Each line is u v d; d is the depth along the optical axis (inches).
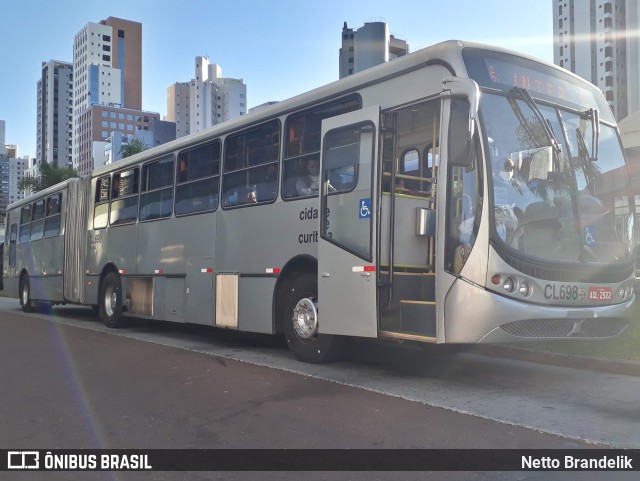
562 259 253.4
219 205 390.0
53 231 644.7
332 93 311.7
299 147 331.6
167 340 435.2
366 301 274.2
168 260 441.4
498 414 223.1
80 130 5615.2
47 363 339.9
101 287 536.7
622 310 267.7
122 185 516.1
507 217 244.4
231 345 406.3
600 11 3535.9
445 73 255.6
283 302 341.4
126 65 6033.5
